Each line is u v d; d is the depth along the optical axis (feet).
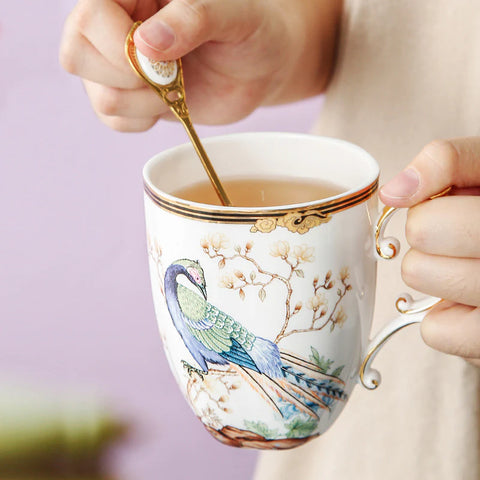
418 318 1.81
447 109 2.12
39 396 5.04
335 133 2.26
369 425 2.30
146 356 4.98
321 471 2.38
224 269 1.71
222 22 1.92
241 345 1.74
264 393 1.77
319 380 1.77
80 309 4.98
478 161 1.74
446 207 1.73
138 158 4.55
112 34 1.92
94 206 4.73
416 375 2.23
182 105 1.86
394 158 2.19
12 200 4.74
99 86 2.00
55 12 4.33
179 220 1.71
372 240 1.76
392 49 2.16
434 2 2.11
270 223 1.68
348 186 1.86
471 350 1.79
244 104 2.14
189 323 1.75
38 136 4.59
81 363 5.04
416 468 2.26
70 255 4.84
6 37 4.38
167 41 1.82
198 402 1.81
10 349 5.05
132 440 5.10
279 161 1.92
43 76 4.49
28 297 4.93
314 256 1.70
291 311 1.72
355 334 1.78
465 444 2.22
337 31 2.27
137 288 4.88
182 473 5.01
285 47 2.11
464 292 1.75
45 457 5.08
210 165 1.84
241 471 4.98
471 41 2.08
